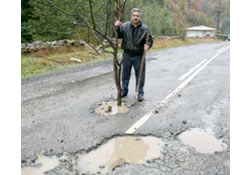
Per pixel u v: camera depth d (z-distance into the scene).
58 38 10.34
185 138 2.69
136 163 2.20
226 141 2.62
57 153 2.38
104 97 4.21
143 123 3.08
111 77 5.95
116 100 4.04
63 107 3.70
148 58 9.80
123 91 4.17
